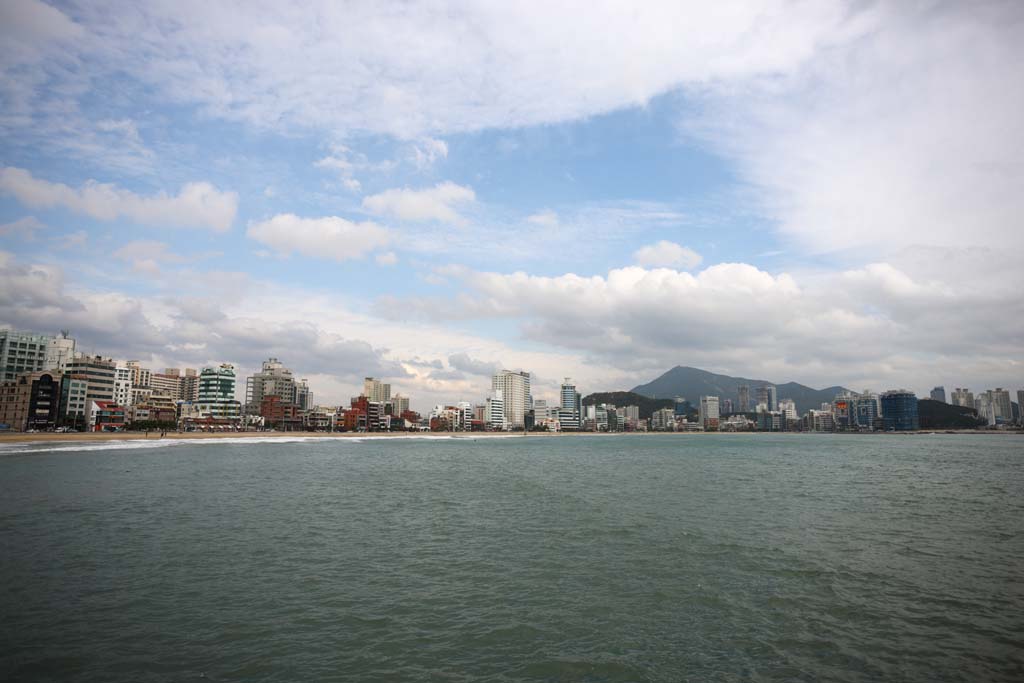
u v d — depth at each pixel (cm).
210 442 17075
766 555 3244
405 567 2952
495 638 2039
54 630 2045
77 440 14875
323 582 2667
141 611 2250
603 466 10388
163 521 4075
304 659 1847
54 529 3722
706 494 5994
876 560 3136
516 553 3266
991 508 5034
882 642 2023
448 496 5709
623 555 3231
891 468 9906
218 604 2345
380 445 19625
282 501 5166
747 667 1820
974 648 1975
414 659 1859
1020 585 2688
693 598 2488
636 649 1952
